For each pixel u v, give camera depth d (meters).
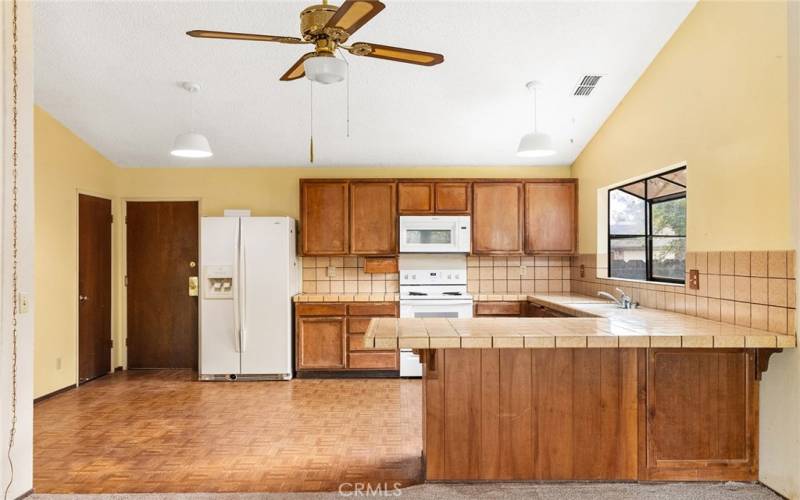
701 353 2.51
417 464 2.78
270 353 4.71
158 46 3.21
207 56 3.32
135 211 5.20
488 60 3.39
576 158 5.04
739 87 2.57
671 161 3.23
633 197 4.07
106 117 4.16
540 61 3.41
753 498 2.35
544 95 3.86
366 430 3.33
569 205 5.01
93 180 4.77
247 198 5.23
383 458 2.87
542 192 5.01
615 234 4.37
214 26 3.00
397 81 3.66
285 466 2.76
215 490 2.47
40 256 4.06
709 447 2.52
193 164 5.16
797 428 2.27
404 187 4.95
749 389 2.50
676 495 2.39
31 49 2.47
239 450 2.99
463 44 3.21
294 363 4.86
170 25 3.00
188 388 4.44
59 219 4.29
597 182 4.47
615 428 2.54
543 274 5.28
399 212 4.95
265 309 4.70
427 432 2.54
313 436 3.22
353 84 3.69
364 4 1.75
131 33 3.07
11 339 2.34
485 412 2.54
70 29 3.02
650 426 2.53
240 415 3.66
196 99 3.88
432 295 4.93
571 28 3.08
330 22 1.88
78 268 4.55
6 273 2.32
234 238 4.70
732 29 2.62
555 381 2.54
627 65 3.49
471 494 2.42
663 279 3.66
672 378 2.53
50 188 4.16
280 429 3.36
